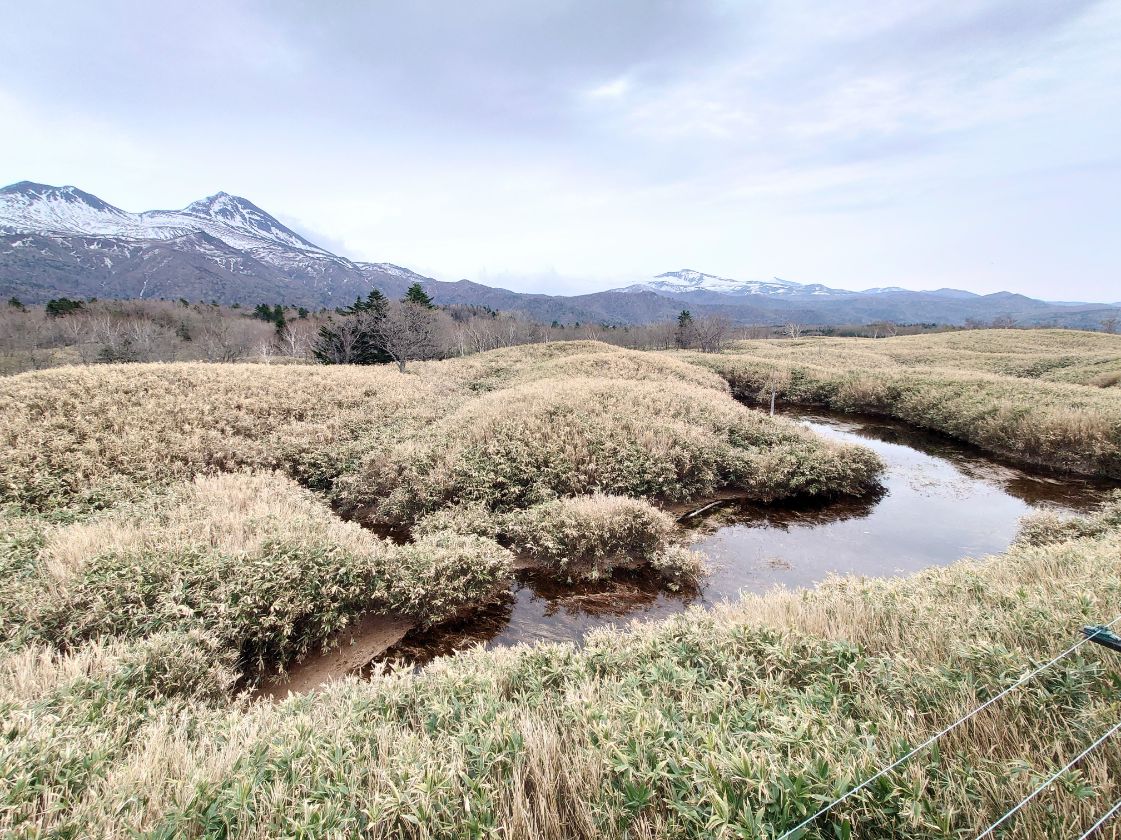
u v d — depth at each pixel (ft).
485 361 125.39
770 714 9.73
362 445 43.47
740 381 100.58
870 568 27.94
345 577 21.61
